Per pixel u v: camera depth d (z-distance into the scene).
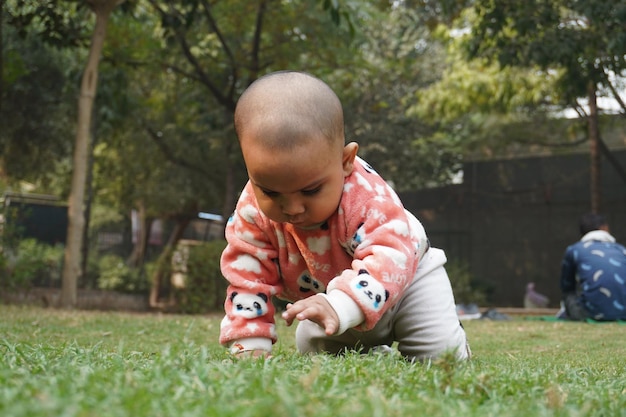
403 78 17.09
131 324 6.14
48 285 16.08
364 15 11.01
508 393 1.85
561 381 2.22
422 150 17.59
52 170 17.19
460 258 18.08
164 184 18.45
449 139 17.84
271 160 2.40
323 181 2.50
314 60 13.55
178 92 15.56
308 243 2.79
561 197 17.08
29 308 8.40
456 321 3.03
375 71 13.93
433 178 19.19
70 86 13.51
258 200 2.57
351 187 2.71
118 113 13.04
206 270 11.12
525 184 17.48
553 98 14.43
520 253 17.44
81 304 11.50
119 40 12.30
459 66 15.05
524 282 17.38
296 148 2.39
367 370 1.98
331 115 2.49
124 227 24.55
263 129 2.39
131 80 14.92
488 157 18.20
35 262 10.93
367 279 2.57
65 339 4.61
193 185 18.48
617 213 16.45
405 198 18.78
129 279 18.17
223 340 2.90
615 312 8.00
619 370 3.03
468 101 15.21
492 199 17.84
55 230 17.34
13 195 16.67
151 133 16.75
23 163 16.38
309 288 2.98
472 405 1.66
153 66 13.13
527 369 2.36
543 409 1.58
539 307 15.89
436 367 2.15
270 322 2.92
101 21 9.32
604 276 8.08
